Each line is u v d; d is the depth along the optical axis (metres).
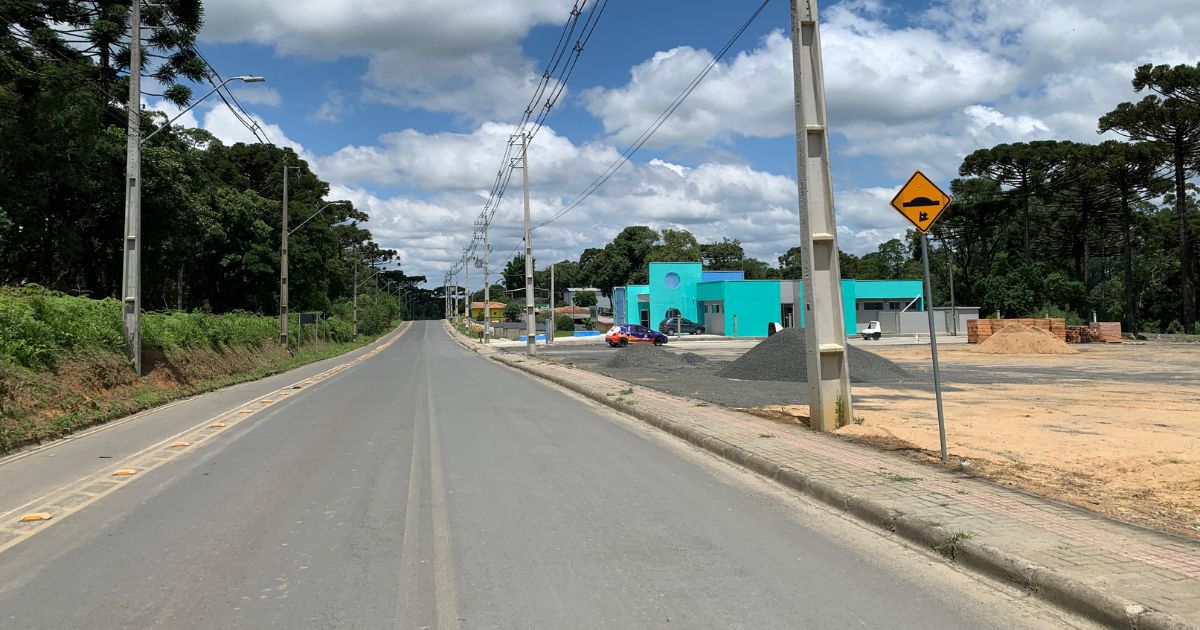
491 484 8.15
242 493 7.82
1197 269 68.12
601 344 61.72
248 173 66.50
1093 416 13.91
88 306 18.47
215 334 28.44
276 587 4.95
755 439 10.49
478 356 46.22
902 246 117.12
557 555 5.60
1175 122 57.03
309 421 13.98
